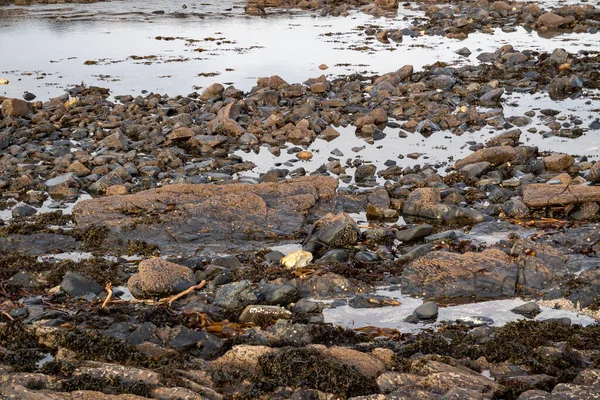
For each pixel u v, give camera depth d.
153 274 8.38
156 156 13.88
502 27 28.06
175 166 13.41
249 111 16.69
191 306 7.91
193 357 6.73
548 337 6.97
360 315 7.80
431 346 6.84
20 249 9.80
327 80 19.53
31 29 29.31
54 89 19.44
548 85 18.55
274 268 8.95
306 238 9.91
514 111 16.52
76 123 16.05
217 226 10.26
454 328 7.41
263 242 10.01
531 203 10.68
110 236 10.04
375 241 9.91
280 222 10.42
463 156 13.68
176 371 6.12
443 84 18.52
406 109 16.78
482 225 10.36
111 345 6.61
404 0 36.62
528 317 7.67
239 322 7.70
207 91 17.84
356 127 15.71
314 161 13.64
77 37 27.34
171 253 9.68
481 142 14.50
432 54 23.09
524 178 12.10
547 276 8.37
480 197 11.50
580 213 10.51
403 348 6.85
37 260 9.45
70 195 12.09
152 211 10.56
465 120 15.79
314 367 5.95
